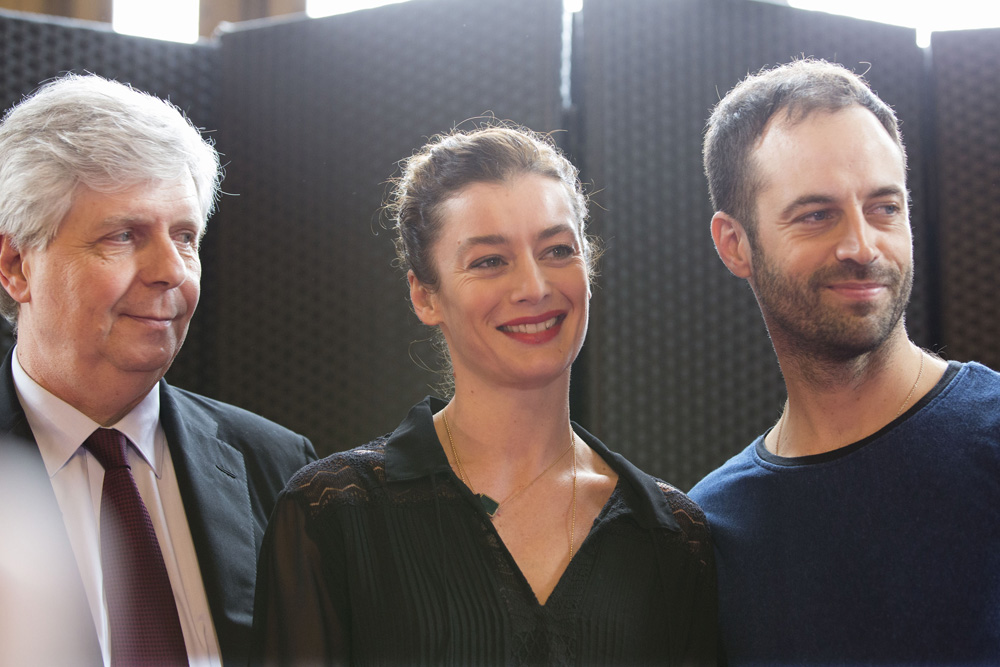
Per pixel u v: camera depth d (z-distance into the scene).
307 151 2.69
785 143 1.45
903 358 1.48
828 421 1.51
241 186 2.72
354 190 2.65
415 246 1.43
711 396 2.56
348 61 2.68
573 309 1.36
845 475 1.45
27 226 1.45
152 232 1.51
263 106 2.73
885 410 1.47
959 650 1.32
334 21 2.70
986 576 1.33
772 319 1.52
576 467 1.44
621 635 1.29
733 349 2.58
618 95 2.57
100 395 1.53
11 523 1.42
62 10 3.06
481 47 2.59
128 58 2.67
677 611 1.38
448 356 1.73
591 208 2.54
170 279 1.50
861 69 2.62
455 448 1.42
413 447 1.38
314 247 2.67
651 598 1.34
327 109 2.69
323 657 1.27
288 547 1.32
